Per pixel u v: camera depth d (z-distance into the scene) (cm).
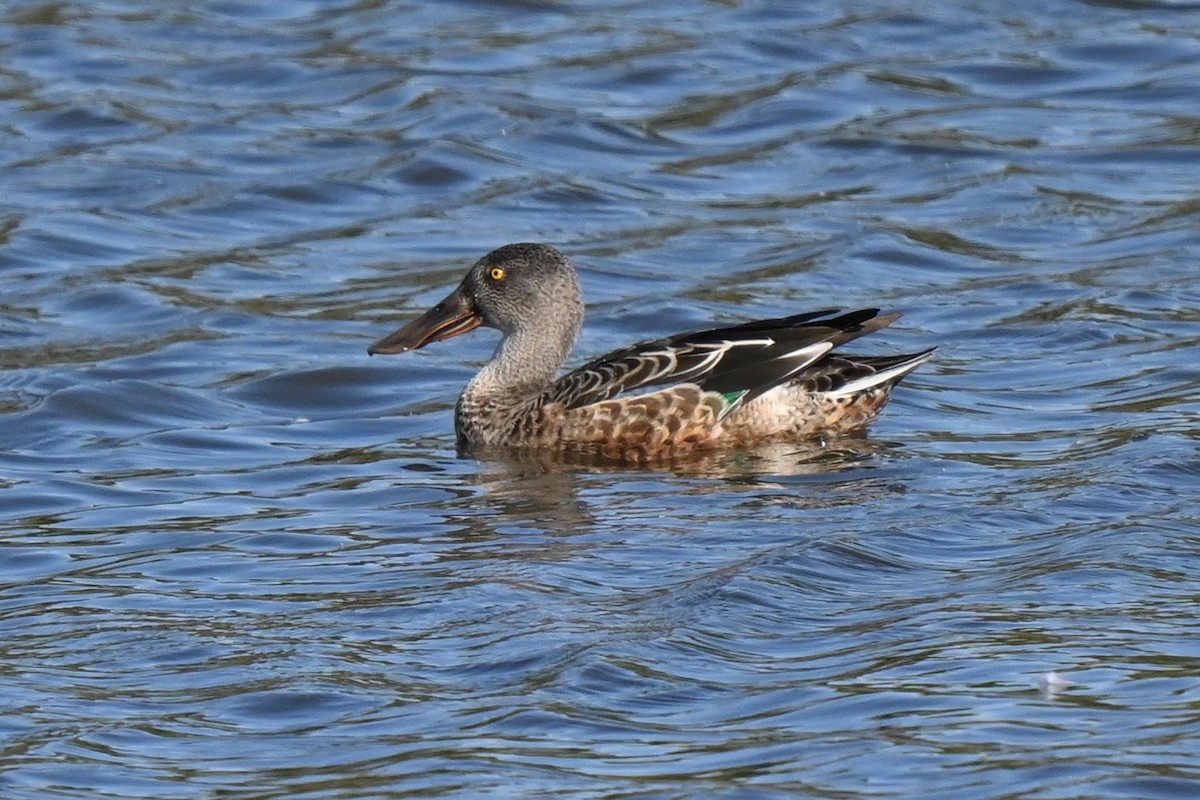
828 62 2773
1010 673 1056
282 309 2030
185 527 1405
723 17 2947
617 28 2912
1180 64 2744
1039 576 1207
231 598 1235
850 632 1130
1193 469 1427
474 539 1346
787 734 991
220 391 1783
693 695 1045
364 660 1112
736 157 2488
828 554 1257
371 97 2669
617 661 1084
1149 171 2400
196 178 2406
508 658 1102
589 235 2250
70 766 986
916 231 2216
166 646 1147
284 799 941
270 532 1384
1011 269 2095
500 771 957
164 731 1027
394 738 1005
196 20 2950
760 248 2186
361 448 1630
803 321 1638
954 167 2427
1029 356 1814
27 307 2034
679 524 1362
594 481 1505
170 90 2691
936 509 1363
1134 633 1110
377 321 1994
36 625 1195
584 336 1938
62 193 2355
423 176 2422
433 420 1717
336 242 2245
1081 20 2925
